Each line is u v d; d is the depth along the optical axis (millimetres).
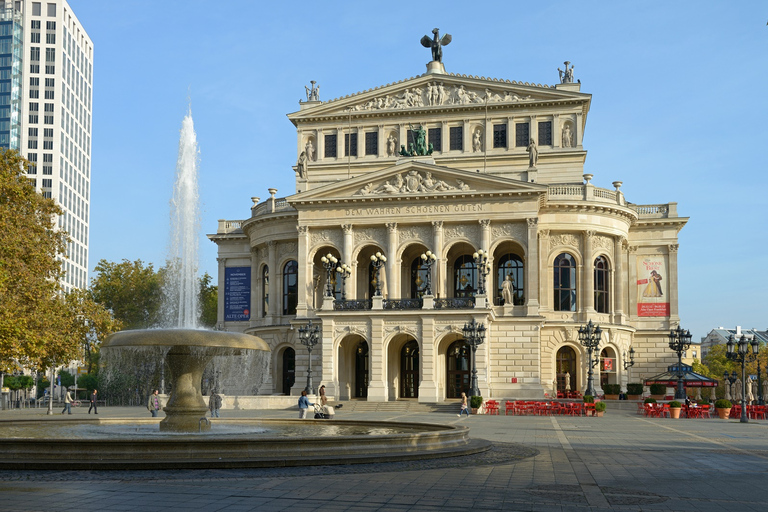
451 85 87000
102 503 16266
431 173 75312
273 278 82250
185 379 30516
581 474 22203
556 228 77500
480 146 85562
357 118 88188
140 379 88625
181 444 22016
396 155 86750
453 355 75312
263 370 80250
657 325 82625
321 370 73000
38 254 52969
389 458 23719
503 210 73812
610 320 79188
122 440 21797
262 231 83500
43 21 190000
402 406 64062
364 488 18688
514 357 71938
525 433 39500
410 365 76062
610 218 79188
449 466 23250
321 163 88062
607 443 33469
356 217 76438
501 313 75188
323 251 80375
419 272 80000
